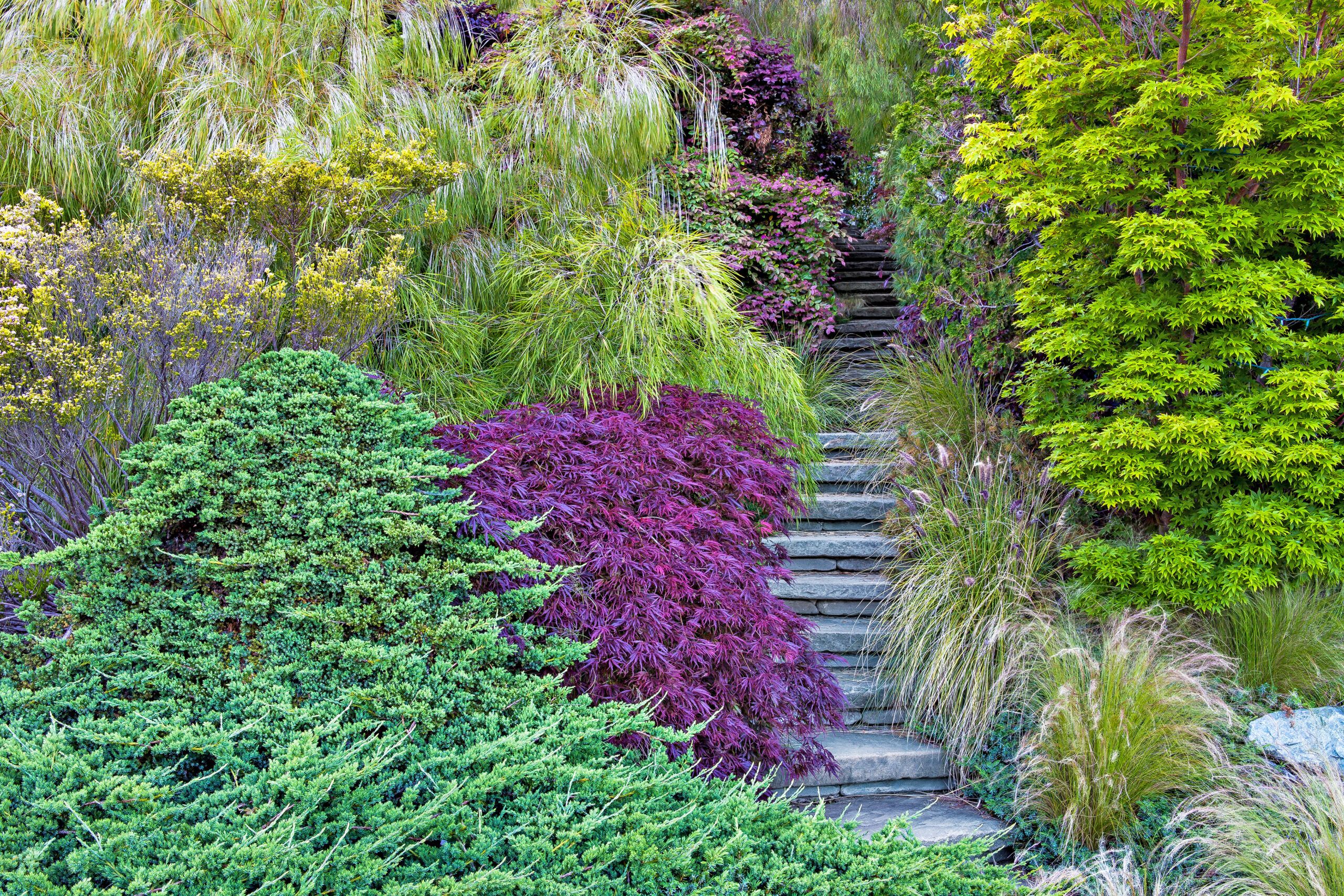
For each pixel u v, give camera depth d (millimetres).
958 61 5875
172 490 2348
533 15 5391
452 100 4770
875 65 8867
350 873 1757
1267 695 3398
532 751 2199
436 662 2316
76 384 2777
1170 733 3029
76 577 2395
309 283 3426
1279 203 3826
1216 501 3836
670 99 5684
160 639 2262
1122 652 3164
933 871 2201
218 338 3111
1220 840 2684
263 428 2482
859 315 8086
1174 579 3646
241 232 3604
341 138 4332
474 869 1965
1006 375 5141
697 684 2725
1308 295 4184
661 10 7680
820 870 2203
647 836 2041
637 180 5898
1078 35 4035
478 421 3932
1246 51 3705
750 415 3641
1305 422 3580
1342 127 3658
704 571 2867
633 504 3008
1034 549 3928
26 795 1841
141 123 4426
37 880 1577
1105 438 3752
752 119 8016
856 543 4520
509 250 4734
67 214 4246
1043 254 4328
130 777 1900
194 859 1655
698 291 4316
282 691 2180
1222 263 3812
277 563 2348
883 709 3787
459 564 2465
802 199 7273
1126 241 3816
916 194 5762
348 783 1942
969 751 3396
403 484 2520
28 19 4418
